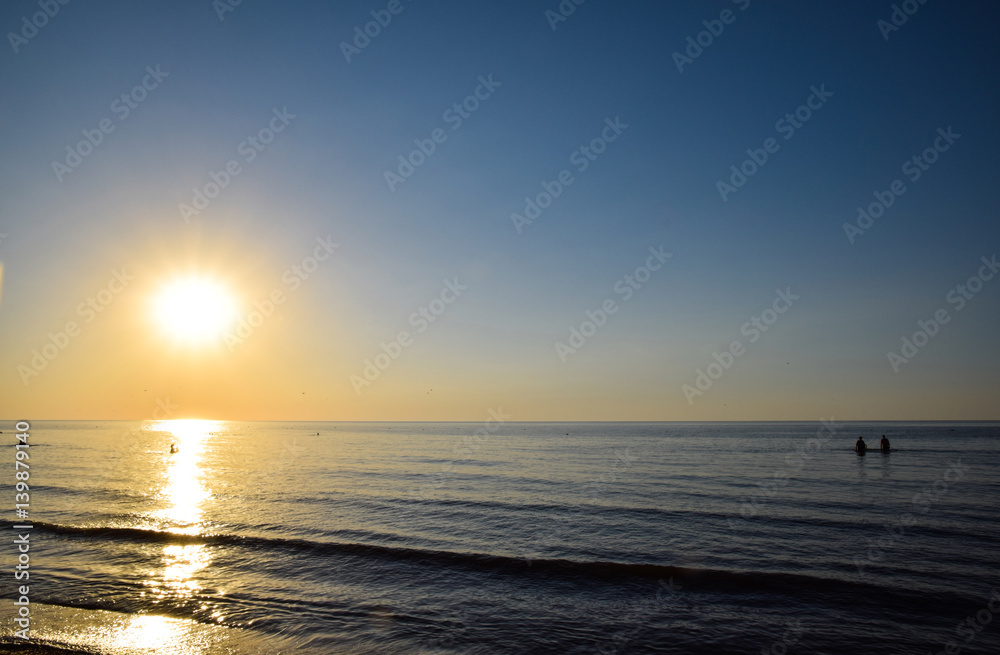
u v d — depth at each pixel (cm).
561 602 1498
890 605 1454
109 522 2469
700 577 1675
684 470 4666
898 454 6344
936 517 2511
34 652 1201
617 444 9481
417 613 1417
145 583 1642
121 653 1191
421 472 4612
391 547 1998
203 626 1330
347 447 8938
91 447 8900
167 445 10038
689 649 1213
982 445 8131
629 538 2159
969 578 1647
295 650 1199
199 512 2727
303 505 2922
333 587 1614
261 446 9625
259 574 1733
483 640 1255
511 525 2403
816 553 1930
